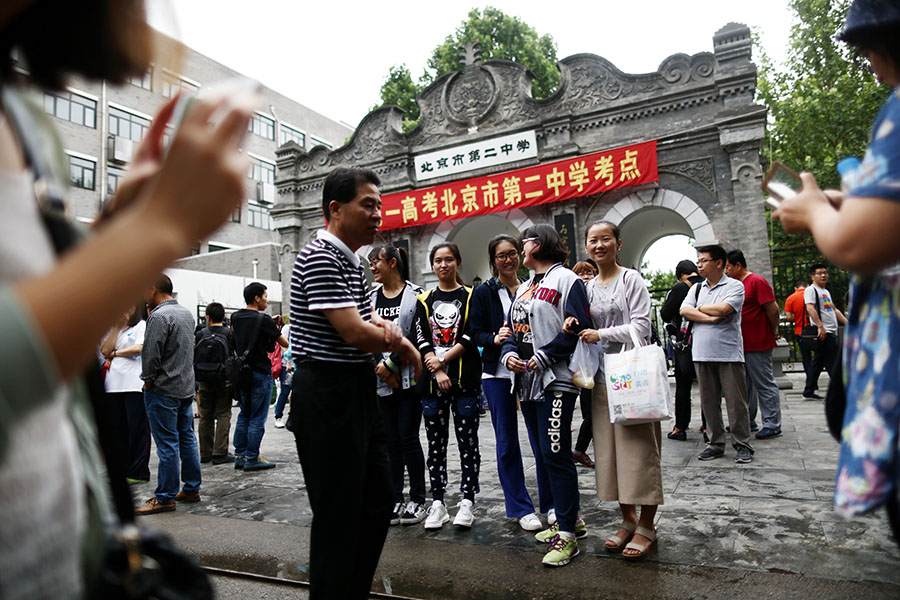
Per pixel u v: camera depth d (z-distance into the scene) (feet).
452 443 20.89
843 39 3.73
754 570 8.79
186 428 14.48
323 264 6.52
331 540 6.27
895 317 3.26
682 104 36.70
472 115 42.65
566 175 38.29
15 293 1.55
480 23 72.74
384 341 6.55
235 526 12.42
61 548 1.86
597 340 9.83
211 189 1.86
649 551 9.68
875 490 3.22
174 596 2.44
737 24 35.47
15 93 2.12
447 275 13.07
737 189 34.96
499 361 11.69
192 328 14.55
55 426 1.87
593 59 39.17
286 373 28.14
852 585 8.09
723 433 16.20
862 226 2.97
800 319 27.20
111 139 72.69
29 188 1.99
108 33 2.11
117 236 1.74
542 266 11.15
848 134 48.80
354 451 6.48
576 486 9.92
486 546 10.59
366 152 46.68
